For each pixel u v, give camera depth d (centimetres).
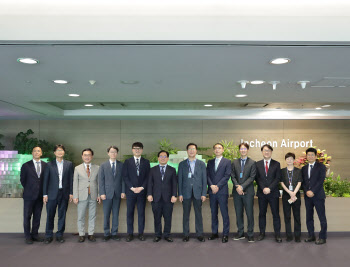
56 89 695
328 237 697
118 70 538
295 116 1215
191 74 564
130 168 673
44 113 1119
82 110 1182
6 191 795
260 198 675
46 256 576
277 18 396
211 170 685
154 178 670
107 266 526
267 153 671
